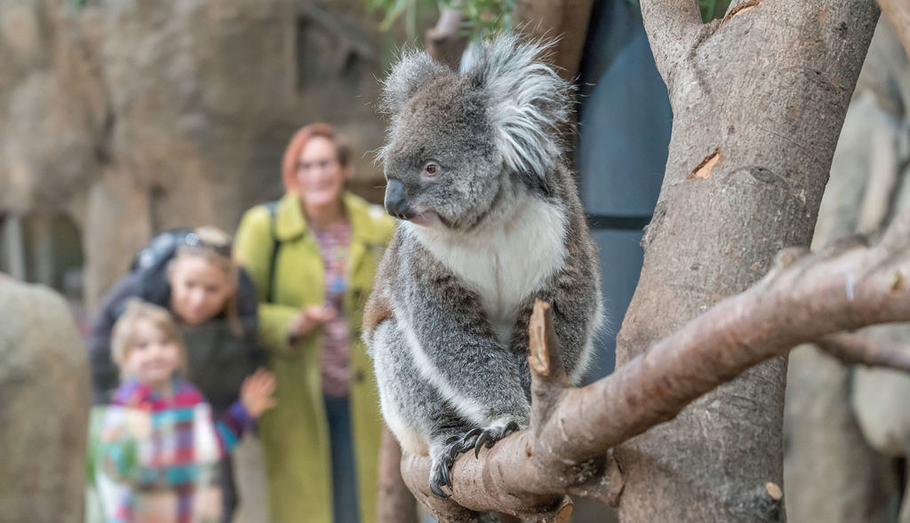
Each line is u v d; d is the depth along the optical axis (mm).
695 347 1531
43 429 5418
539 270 2826
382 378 3268
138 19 10977
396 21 10125
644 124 3699
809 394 7246
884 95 6898
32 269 14680
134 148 11164
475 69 2906
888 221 6715
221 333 5078
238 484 5336
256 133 10938
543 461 1895
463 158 2805
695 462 1841
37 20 11727
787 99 2180
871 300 1284
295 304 5266
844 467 7117
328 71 10906
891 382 6547
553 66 3135
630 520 1868
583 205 3359
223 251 5074
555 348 1851
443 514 2963
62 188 12188
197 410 5102
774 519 1810
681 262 2078
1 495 5262
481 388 2830
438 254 2906
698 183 2162
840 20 2260
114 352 5125
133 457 5078
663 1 2537
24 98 12078
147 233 11508
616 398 1679
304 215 5336
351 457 5199
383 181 10773
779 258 1458
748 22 2318
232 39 10750
